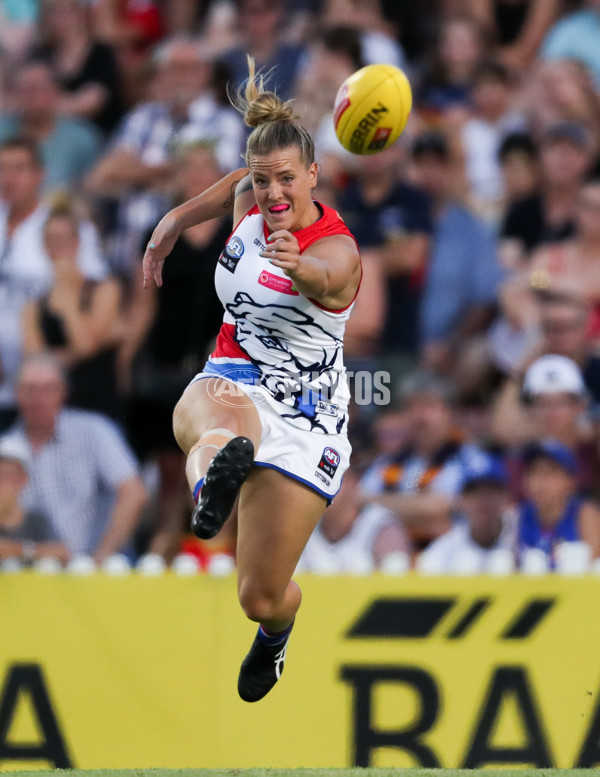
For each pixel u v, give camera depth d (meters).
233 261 11.71
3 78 30.22
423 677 15.87
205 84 26.72
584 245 24.72
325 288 10.62
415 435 21.64
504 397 23.14
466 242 25.11
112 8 30.30
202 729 15.85
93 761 15.86
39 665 16.03
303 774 12.95
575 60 28.41
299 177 11.14
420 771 13.23
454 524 20.42
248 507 11.87
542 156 25.88
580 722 15.63
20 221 24.91
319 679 15.90
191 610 16.06
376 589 16.03
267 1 28.80
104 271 24.86
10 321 24.06
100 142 28.83
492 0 30.64
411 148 26.52
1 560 19.98
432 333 24.69
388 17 30.34
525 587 15.91
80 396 22.62
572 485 19.80
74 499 21.45
